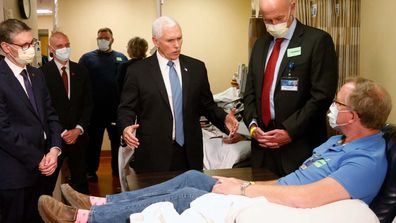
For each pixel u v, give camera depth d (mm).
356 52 3141
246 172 2543
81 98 3713
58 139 2805
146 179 2396
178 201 1926
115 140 5133
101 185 4852
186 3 5895
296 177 2064
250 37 3322
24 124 2557
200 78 2693
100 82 4977
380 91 1828
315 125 2619
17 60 2510
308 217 1614
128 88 2637
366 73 3031
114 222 1889
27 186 2594
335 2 3098
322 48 2463
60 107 3525
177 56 2562
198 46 5973
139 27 5973
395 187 1743
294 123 2461
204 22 5938
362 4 3070
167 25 2492
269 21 2506
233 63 6016
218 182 2100
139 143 2645
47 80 3484
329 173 1927
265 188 1882
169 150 2600
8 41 2451
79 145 3803
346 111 1864
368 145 1811
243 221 1644
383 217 1750
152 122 2598
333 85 2486
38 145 2615
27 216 2777
